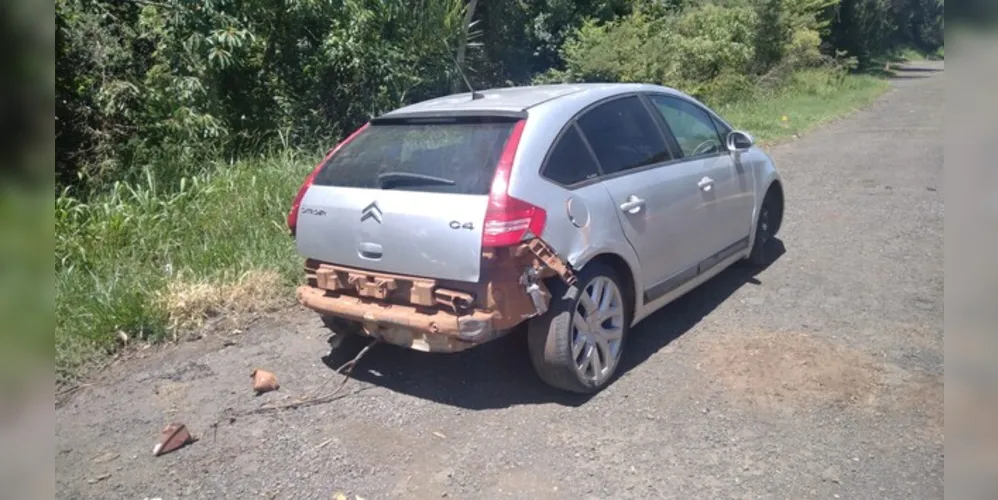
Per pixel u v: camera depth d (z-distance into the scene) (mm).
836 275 6004
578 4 19641
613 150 4527
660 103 5191
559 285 4027
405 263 3957
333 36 9805
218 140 8898
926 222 7430
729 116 15797
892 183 9273
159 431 4043
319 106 10195
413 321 3896
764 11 21609
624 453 3619
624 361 4629
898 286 5695
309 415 4133
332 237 4281
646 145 4832
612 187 4328
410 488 3434
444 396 4285
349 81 10344
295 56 10125
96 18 8664
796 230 7379
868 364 4398
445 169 4031
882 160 10906
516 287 3814
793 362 4461
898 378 4223
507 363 4660
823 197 8734
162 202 6996
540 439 3779
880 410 3893
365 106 10383
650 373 4441
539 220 3830
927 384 4137
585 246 4047
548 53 19031
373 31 10406
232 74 9617
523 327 4770
